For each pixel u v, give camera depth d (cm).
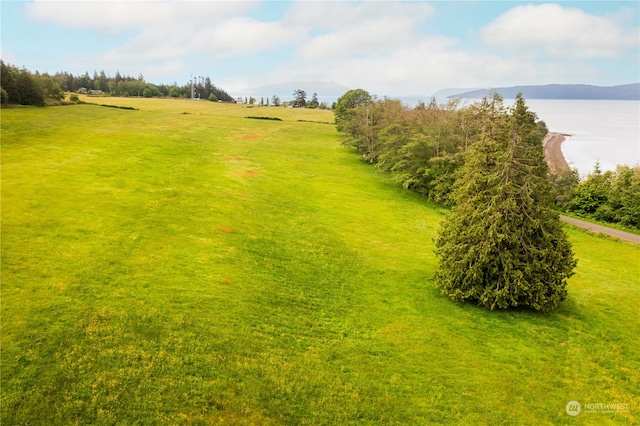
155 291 2086
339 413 1553
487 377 1858
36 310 1794
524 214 2342
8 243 2328
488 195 2412
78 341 1662
